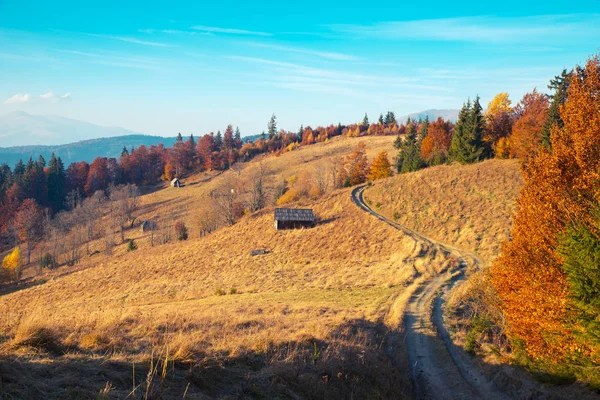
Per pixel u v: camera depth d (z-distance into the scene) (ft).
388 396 42.24
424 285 107.55
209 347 37.14
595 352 37.88
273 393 30.37
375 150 477.77
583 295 37.58
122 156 570.05
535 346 46.52
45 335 29.12
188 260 192.34
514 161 219.61
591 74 43.45
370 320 75.25
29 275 251.19
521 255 47.98
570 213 42.09
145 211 400.26
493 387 52.24
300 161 483.10
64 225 364.79
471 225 170.91
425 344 66.90
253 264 168.55
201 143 593.01
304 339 46.70
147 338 38.32
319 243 185.68
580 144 41.57
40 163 529.04
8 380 20.45
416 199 216.13
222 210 288.92
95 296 150.20
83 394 21.59
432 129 294.66
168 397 24.38
